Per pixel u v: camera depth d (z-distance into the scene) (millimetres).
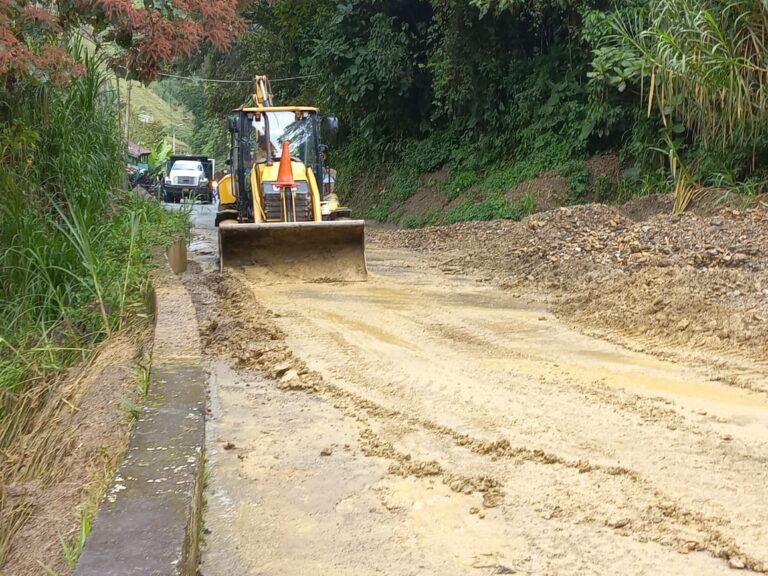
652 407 5180
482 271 11320
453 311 8344
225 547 3418
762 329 6582
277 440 4664
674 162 12492
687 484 3996
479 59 20156
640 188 15688
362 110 25672
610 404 5258
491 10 18875
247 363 6297
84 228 7375
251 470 4223
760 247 8930
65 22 8266
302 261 10648
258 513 3732
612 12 15086
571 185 17328
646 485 3984
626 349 6738
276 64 30266
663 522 3594
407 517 3699
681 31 11531
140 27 7836
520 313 8266
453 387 5660
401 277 10875
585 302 8406
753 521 3592
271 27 29594
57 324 7359
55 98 9711
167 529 2775
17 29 7797
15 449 5332
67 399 5449
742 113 11219
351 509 3781
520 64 20047
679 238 10039
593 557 3299
